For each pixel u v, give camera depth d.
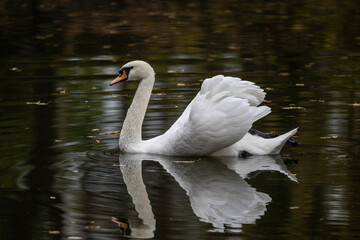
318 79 20.88
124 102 18.39
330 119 15.99
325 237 9.30
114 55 25.98
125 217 10.20
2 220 10.07
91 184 11.84
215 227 9.74
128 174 12.46
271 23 33.00
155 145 14.09
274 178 12.02
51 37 29.81
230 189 11.48
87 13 36.78
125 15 36.25
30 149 14.04
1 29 31.72
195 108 13.33
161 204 10.78
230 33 30.58
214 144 13.36
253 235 9.44
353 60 24.00
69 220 10.05
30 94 19.66
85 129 15.69
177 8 38.69
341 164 12.69
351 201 10.66
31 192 11.38
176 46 27.75
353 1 39.12
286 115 16.44
